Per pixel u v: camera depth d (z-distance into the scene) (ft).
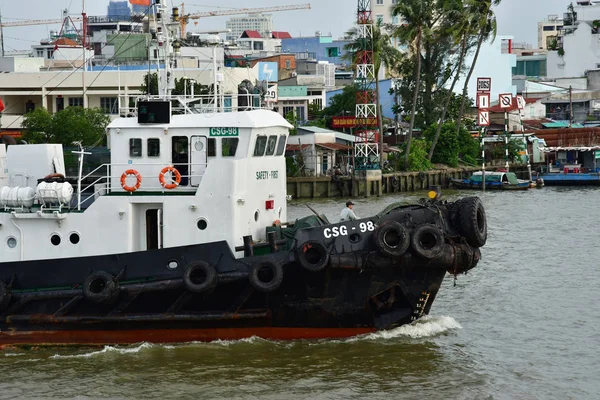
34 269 122.31
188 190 122.93
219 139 122.83
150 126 123.75
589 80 613.11
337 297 120.26
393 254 117.50
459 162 440.04
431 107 467.93
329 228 118.93
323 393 108.06
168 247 120.37
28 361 120.16
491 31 451.53
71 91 369.91
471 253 121.19
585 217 265.13
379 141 408.26
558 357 121.39
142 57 384.88
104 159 137.39
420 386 110.11
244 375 113.29
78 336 123.65
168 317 120.26
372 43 401.49
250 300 119.96
